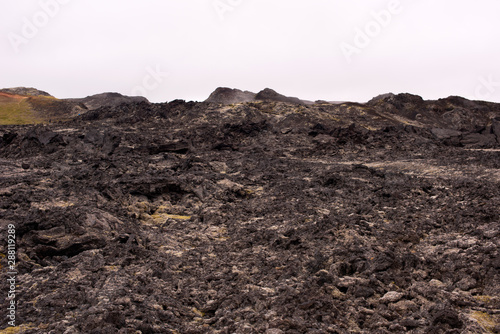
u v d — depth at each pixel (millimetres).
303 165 46156
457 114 113375
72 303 11992
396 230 19000
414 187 28984
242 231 20938
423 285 12648
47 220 17156
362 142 62656
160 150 53750
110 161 41562
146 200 28141
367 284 12977
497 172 33625
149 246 18141
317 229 19000
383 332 10516
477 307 11477
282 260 15820
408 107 117688
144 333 10594
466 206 22625
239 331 10547
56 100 123750
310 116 85812
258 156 53875
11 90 149750
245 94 136875
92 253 15859
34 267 15109
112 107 85812
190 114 82500
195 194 29547
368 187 30688
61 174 32969
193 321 11852
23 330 10383
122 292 12391
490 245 14781
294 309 11320
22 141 56812
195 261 16625
